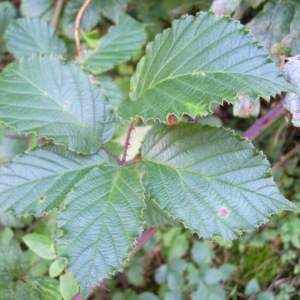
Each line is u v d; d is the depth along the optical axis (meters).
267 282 0.30
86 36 0.31
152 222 0.22
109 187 0.18
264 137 0.32
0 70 0.36
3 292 0.24
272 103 0.30
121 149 0.24
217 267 0.32
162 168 0.18
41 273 0.26
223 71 0.17
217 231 0.17
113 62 0.30
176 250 0.32
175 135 0.18
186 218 0.17
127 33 0.30
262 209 0.17
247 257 0.31
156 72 0.18
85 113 0.20
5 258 0.26
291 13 0.24
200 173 0.18
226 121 0.33
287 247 0.30
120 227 0.17
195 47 0.18
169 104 0.17
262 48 0.17
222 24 0.18
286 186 0.31
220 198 0.17
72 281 0.23
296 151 0.31
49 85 0.20
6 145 0.31
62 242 0.17
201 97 0.16
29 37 0.30
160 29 0.36
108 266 0.17
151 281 0.33
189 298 0.31
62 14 0.34
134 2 0.36
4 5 0.36
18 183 0.19
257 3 0.24
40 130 0.19
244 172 0.17
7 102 0.20
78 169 0.19
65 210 0.17
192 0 0.27
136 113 0.18
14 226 0.30
